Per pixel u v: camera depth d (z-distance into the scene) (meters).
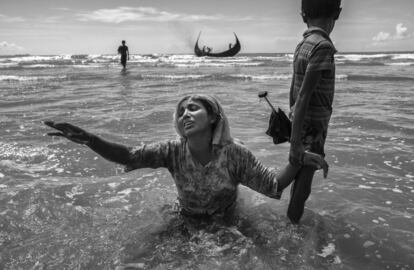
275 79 17.55
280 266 2.60
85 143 2.85
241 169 3.05
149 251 2.79
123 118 7.44
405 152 5.06
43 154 5.11
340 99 10.38
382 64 31.42
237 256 2.71
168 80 17.23
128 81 16.81
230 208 3.27
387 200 3.63
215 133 3.01
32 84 15.59
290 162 2.94
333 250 2.80
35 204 3.54
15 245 2.85
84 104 9.55
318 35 2.86
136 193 3.87
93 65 33.97
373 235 2.99
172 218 3.29
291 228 3.12
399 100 10.09
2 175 4.36
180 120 3.00
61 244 2.87
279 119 3.05
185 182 3.11
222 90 12.80
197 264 2.62
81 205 3.57
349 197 3.70
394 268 2.59
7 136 6.00
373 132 6.29
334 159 4.85
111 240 2.94
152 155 3.08
